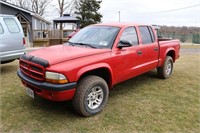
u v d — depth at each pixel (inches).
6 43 243.9
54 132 120.0
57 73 121.3
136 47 178.9
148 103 163.5
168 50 231.0
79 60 133.2
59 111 145.5
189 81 230.1
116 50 157.2
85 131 121.6
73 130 122.4
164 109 153.1
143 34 196.4
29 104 156.1
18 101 161.5
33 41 818.2
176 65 327.3
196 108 156.5
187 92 192.2
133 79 232.7
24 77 141.6
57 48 157.8
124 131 122.5
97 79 140.9
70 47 159.0
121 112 146.4
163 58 224.1
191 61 375.9
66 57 130.8
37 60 130.6
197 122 135.1
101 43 160.6
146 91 191.9
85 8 1240.2
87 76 140.4
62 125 127.3
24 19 824.9
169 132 122.7
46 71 124.0
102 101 147.1
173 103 164.9
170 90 196.9
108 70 150.4
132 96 178.1
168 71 241.8
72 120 133.6
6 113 140.6
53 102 160.2
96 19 1247.5
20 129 122.3
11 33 250.5
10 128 123.0
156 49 209.2
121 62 161.3
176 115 143.8
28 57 139.9
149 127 127.3
